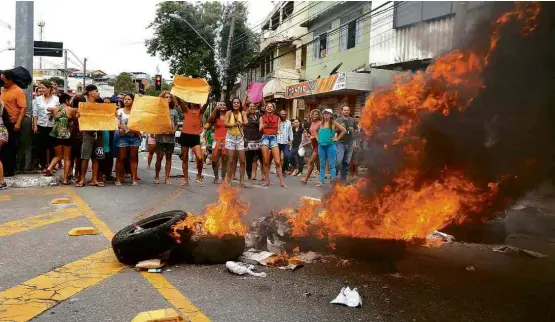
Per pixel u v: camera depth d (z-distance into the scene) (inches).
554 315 129.7
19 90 375.2
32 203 288.2
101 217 248.5
